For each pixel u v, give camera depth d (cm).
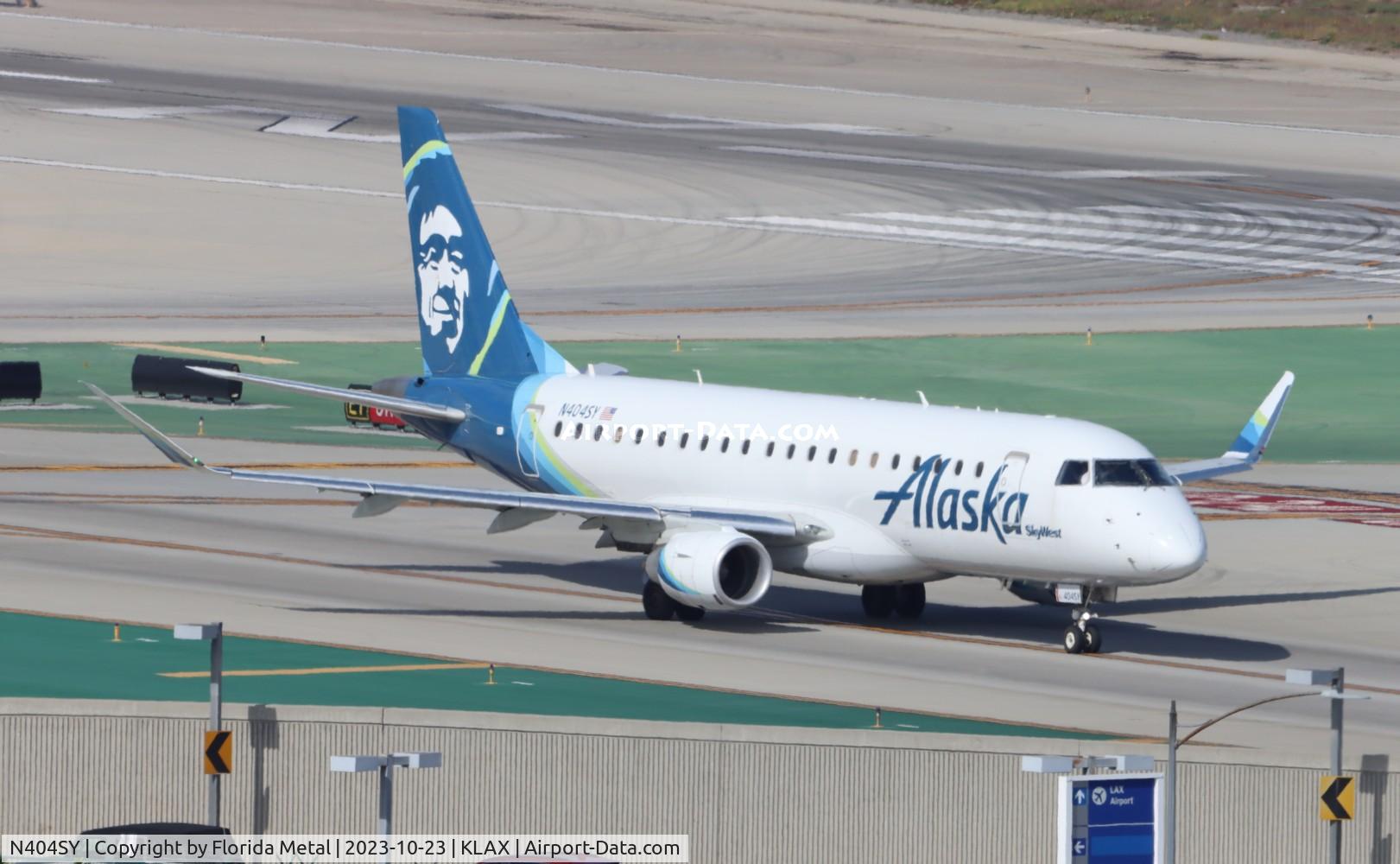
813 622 19888
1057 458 18038
